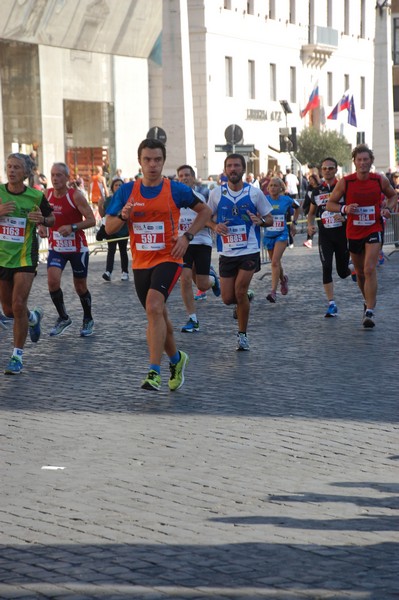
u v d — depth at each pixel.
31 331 18.52
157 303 13.92
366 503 9.16
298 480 9.89
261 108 85.25
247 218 17.62
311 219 22.83
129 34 64.31
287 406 13.29
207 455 10.85
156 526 8.50
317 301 25.28
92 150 63.78
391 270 33.78
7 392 14.37
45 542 8.12
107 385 14.84
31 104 57.81
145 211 13.92
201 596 6.99
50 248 19.39
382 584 7.22
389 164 86.44
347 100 88.38
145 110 68.25
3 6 52.56
